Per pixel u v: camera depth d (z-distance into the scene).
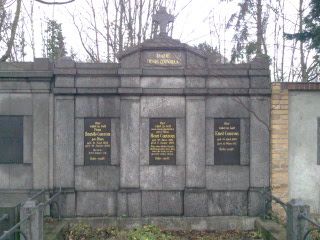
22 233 4.63
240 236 6.48
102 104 6.92
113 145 6.92
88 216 6.87
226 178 6.95
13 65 6.92
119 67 6.90
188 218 6.83
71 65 6.87
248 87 6.93
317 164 7.08
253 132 6.90
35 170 6.85
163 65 6.93
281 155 6.96
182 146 6.93
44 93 6.90
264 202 6.85
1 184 6.89
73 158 6.86
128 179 6.84
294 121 7.09
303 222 5.07
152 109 6.91
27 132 6.91
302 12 10.47
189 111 6.88
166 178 6.91
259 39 12.92
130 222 6.78
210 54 7.79
